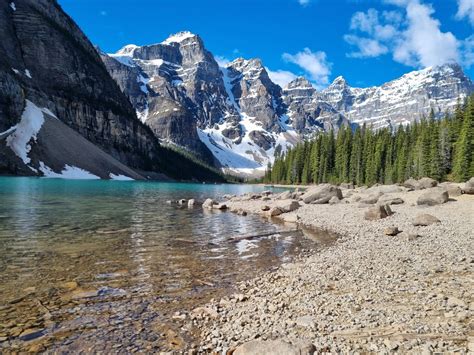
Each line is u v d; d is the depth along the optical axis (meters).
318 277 15.20
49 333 9.79
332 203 48.44
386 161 116.75
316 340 8.93
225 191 105.19
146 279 14.92
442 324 9.56
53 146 134.38
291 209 41.94
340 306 11.55
